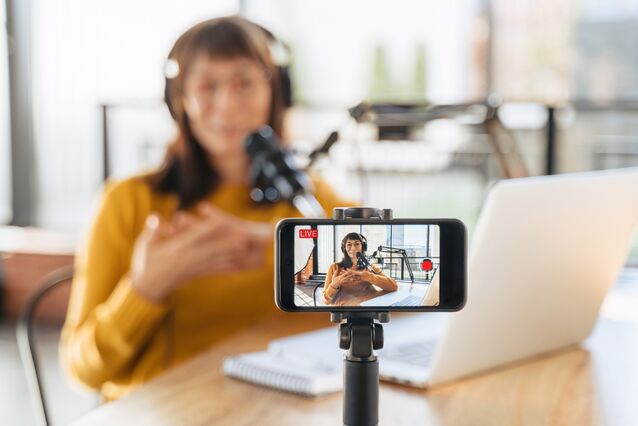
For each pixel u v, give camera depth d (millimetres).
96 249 1517
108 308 1336
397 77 5348
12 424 2779
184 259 1277
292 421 906
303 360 1091
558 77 5102
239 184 1573
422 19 5266
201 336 1502
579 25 5039
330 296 641
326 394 998
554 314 1097
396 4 5277
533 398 978
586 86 5062
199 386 1034
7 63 5055
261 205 1561
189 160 1545
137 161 4758
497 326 1012
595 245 1074
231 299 1524
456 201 4121
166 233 1306
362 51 5324
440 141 4082
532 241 962
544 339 1128
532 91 5141
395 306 646
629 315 1449
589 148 4309
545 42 5094
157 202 1562
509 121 4043
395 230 651
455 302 652
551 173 3984
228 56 1450
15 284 4180
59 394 3080
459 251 650
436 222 649
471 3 5180
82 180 5105
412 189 4121
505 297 985
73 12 5012
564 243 1015
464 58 5238
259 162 1308
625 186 1075
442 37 5254
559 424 892
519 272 977
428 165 4102
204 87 1468
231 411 940
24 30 5043
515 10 5117
